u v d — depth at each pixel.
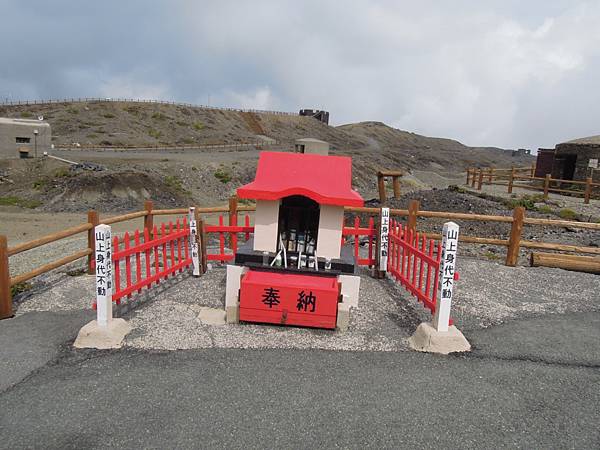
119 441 3.00
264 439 3.05
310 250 5.55
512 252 8.17
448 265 4.46
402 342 4.72
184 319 5.14
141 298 5.84
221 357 4.21
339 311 4.93
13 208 23.66
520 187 21.73
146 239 6.27
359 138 98.56
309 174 5.55
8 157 31.89
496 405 3.57
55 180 27.34
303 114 109.00
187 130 60.84
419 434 3.17
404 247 6.54
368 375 3.96
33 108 59.62
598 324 5.43
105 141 47.31
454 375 4.03
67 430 3.11
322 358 4.26
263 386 3.71
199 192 30.59
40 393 3.56
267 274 5.19
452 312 5.69
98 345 4.38
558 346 4.74
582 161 22.78
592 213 16.17
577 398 3.72
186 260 7.06
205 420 3.24
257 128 76.44
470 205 16.77
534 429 3.28
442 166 88.25
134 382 3.74
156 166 32.09
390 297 6.25
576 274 7.78
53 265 6.06
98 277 4.43
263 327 4.96
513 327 5.24
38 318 5.14
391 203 17.77
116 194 26.36
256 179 5.52
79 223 21.14
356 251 6.33
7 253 5.11
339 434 3.13
